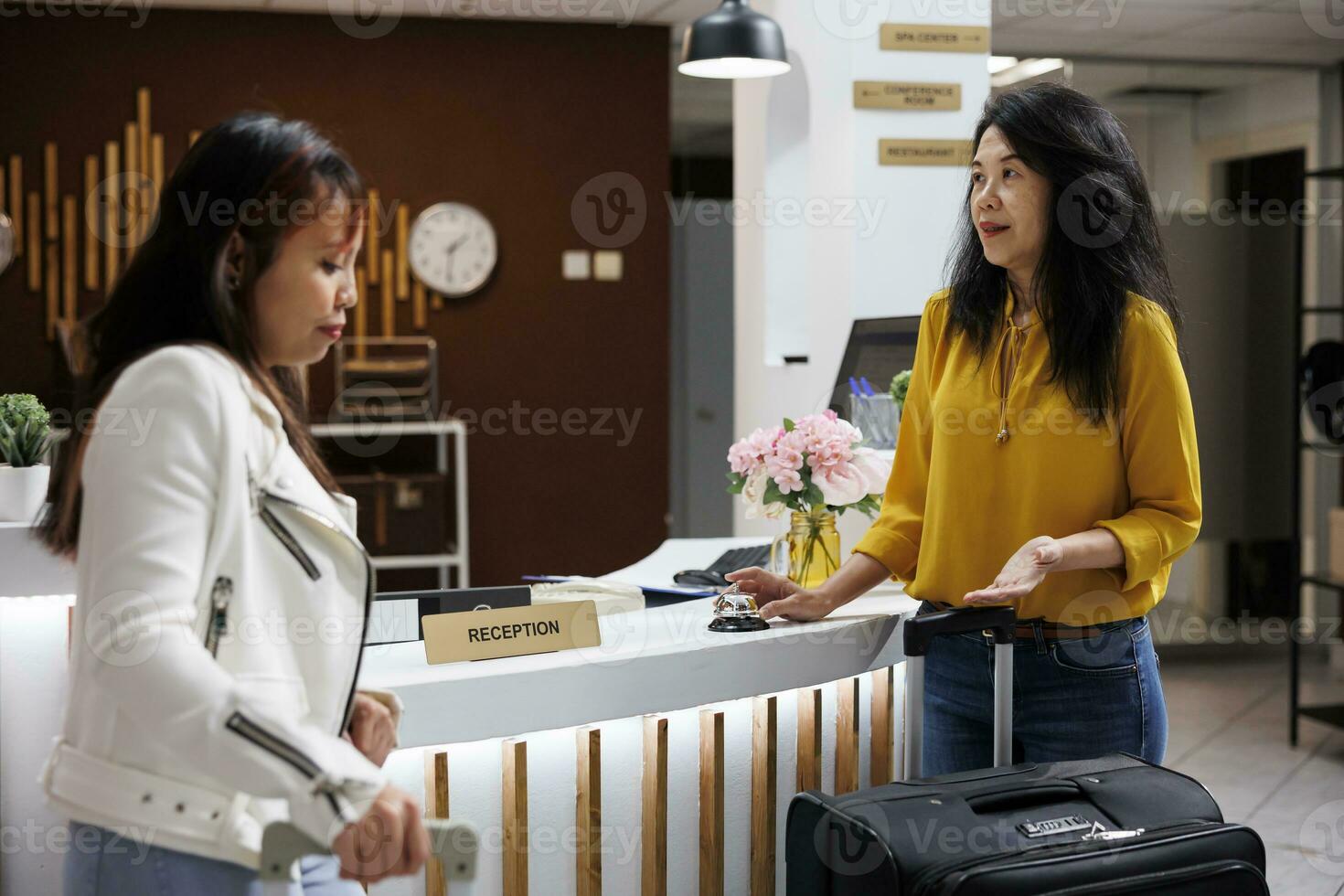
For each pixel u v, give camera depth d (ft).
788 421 7.72
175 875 3.54
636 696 5.91
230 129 3.72
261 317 3.80
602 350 21.25
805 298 15.84
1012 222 5.97
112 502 3.33
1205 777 13.98
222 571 3.53
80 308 19.12
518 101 20.58
